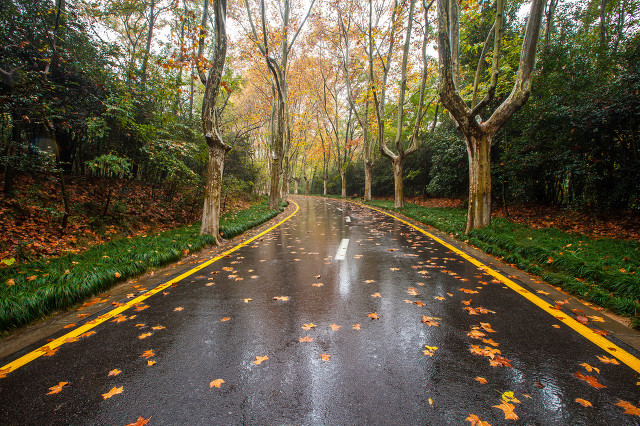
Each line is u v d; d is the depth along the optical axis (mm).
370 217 15172
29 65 7668
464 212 14367
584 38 13281
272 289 4473
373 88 16984
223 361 2588
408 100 23953
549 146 9977
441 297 4043
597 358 2559
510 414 1932
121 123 8227
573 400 2051
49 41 7383
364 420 1906
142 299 4109
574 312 3520
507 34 14312
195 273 5395
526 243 6363
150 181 13547
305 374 2387
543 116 9438
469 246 7504
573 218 9914
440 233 9656
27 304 3428
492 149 13594
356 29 20266
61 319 3510
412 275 5090
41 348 2834
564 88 9742
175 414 1980
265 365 2516
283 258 6520
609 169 8828
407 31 15742
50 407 2049
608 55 9383
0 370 2480
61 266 5062
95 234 7734
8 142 7004
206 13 7695
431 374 2365
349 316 3473
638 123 7738
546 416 1910
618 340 2867
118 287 4645
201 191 12023
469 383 2252
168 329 3209
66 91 8562
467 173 15742
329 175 52031
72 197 9297
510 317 3393
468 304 3789
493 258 6254
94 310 3750
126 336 3061
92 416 1965
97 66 8898
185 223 11164
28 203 7734
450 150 15375
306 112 32312
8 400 2119
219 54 7734
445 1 7617
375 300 3965
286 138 28766
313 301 3965
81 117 8523
